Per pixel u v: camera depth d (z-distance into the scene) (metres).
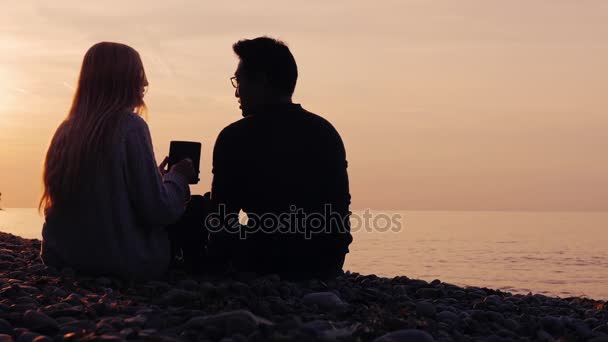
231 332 2.61
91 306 3.11
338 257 4.12
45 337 2.59
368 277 5.23
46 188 3.88
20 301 3.24
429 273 58.03
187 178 4.04
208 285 3.49
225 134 4.01
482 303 4.20
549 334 3.57
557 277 58.62
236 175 3.96
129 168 3.82
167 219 3.90
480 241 159.62
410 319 3.18
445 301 4.24
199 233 4.18
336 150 4.07
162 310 3.11
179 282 3.84
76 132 3.83
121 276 3.89
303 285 3.90
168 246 4.07
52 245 3.97
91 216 3.81
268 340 2.44
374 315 3.09
